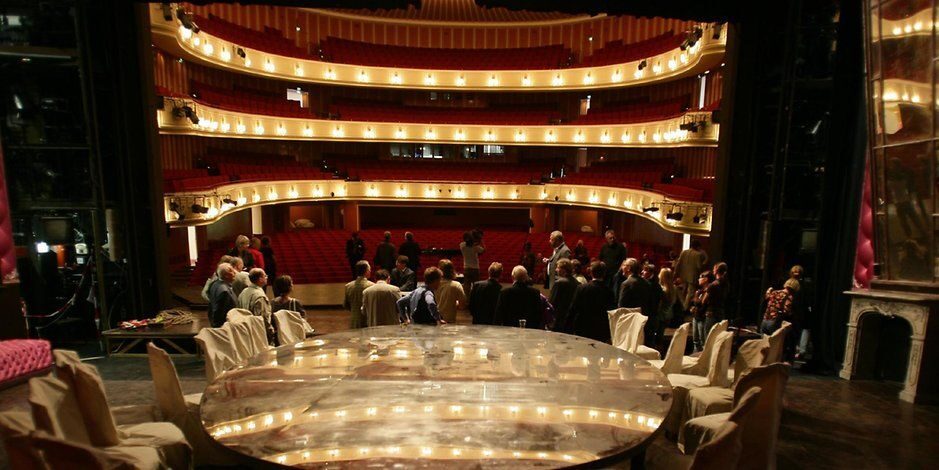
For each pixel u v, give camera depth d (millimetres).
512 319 5688
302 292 11734
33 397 2590
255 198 18234
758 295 7844
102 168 7453
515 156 25484
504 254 18906
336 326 8578
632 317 5457
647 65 18688
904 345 6297
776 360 4336
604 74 20656
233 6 20719
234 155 20250
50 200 7262
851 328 6523
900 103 6047
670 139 17344
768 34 7562
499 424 2719
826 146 7113
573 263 7613
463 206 24391
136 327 7125
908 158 6035
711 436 3461
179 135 17281
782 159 7371
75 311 7766
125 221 7594
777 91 7461
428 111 24141
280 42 21594
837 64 6941
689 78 18969
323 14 23703
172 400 3918
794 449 4574
